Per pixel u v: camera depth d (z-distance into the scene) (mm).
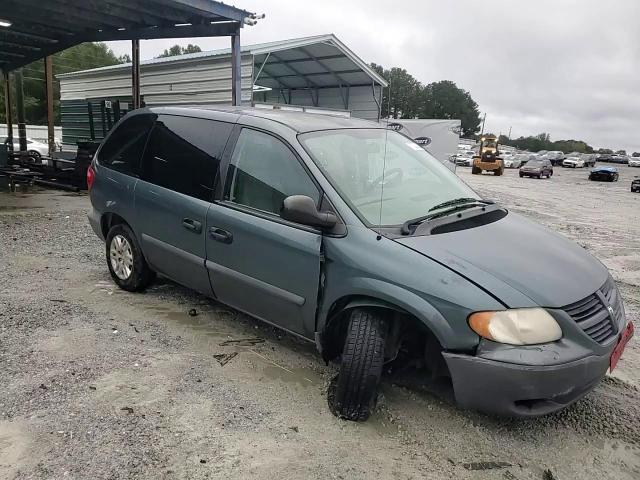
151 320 4273
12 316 4219
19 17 10906
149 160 4461
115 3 9523
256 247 3457
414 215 3275
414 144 4309
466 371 2623
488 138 40156
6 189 12211
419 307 2713
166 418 2887
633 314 5227
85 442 2641
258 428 2842
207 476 2443
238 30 10125
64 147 19594
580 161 63438
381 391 3295
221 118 3994
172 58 15266
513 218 3674
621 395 3432
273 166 3516
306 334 3332
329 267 3076
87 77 18250
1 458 2496
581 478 2578
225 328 4172
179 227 4043
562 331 2617
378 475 2521
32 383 3180
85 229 7973
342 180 3334
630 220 14641
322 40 14352
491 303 2596
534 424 3018
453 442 2814
